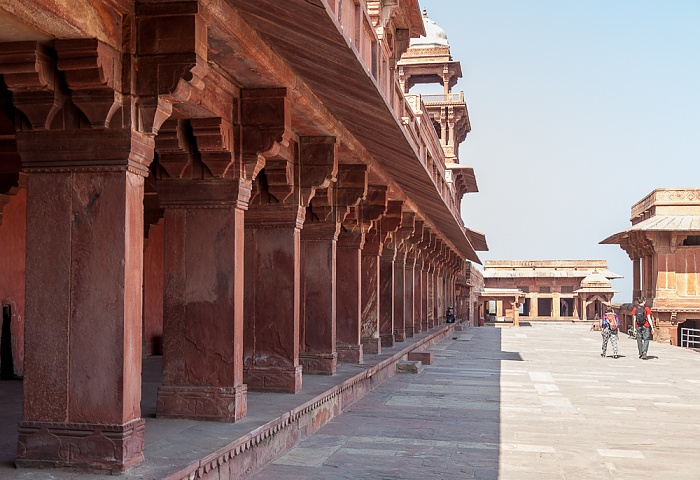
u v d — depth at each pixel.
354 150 10.38
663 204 31.91
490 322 54.91
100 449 5.00
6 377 10.23
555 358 20.55
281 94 7.20
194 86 5.27
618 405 11.66
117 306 5.05
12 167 9.59
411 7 12.98
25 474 4.92
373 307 15.08
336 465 7.20
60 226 5.12
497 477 6.90
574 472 7.18
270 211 9.20
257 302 9.20
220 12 5.45
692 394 13.10
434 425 9.51
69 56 4.82
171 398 7.09
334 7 6.20
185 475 5.20
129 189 5.13
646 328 21.09
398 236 17.30
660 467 7.45
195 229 7.14
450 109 34.06
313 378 10.68
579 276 57.31
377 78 9.22
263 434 6.88
